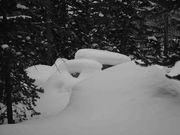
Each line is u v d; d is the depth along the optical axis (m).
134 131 7.50
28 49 12.53
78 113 9.42
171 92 8.91
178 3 8.92
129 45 28.31
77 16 25.38
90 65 17.91
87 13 26.27
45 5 12.89
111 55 19.83
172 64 9.02
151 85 9.45
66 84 16.89
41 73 20.00
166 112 7.98
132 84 9.86
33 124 9.22
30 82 13.04
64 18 22.94
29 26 12.33
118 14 28.00
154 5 9.45
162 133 7.11
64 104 15.55
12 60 12.02
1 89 12.59
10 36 12.13
